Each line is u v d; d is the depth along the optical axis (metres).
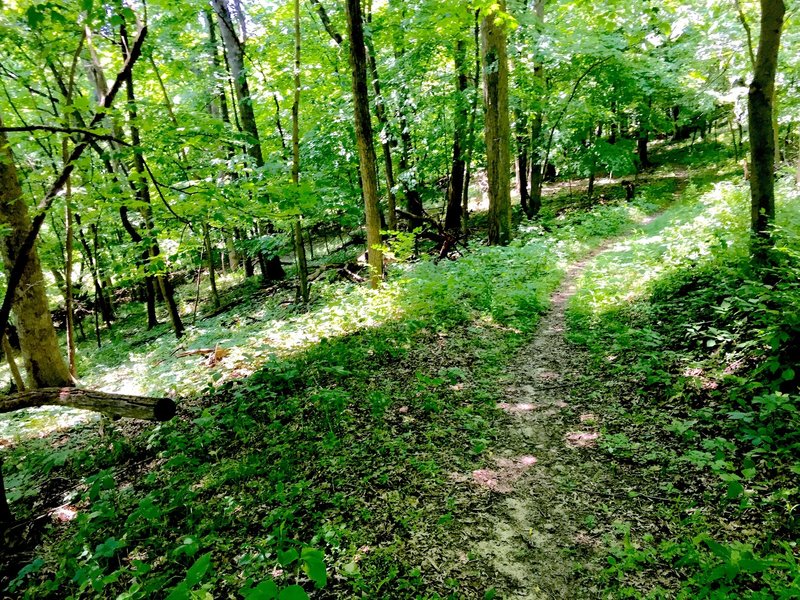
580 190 26.22
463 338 7.66
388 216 14.41
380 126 14.56
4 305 5.24
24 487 5.31
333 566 3.36
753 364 4.84
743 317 5.56
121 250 11.34
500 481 4.21
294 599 1.81
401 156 16.95
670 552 3.13
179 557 3.62
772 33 5.31
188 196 5.05
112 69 12.16
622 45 16.94
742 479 3.67
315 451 4.84
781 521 3.21
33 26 4.18
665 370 5.55
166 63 12.47
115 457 5.57
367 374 6.48
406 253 11.98
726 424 4.34
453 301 9.12
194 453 5.16
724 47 13.31
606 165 20.92
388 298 9.23
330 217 15.76
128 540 3.91
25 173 7.26
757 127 5.72
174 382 7.94
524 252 12.82
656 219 16.19
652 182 25.33
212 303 18.12
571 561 3.27
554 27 16.28
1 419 8.38
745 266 6.42
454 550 3.46
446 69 18.31
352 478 4.35
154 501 4.37
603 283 9.38
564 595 3.03
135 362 11.20
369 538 3.61
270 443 5.09
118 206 5.60
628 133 30.03
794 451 3.77
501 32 12.70
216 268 26.97
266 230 17.11
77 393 4.56
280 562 2.16
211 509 4.15
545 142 19.70
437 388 6.04
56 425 7.66
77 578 3.04
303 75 16.55
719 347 5.45
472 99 15.21
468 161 16.58
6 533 4.25
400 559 3.40
